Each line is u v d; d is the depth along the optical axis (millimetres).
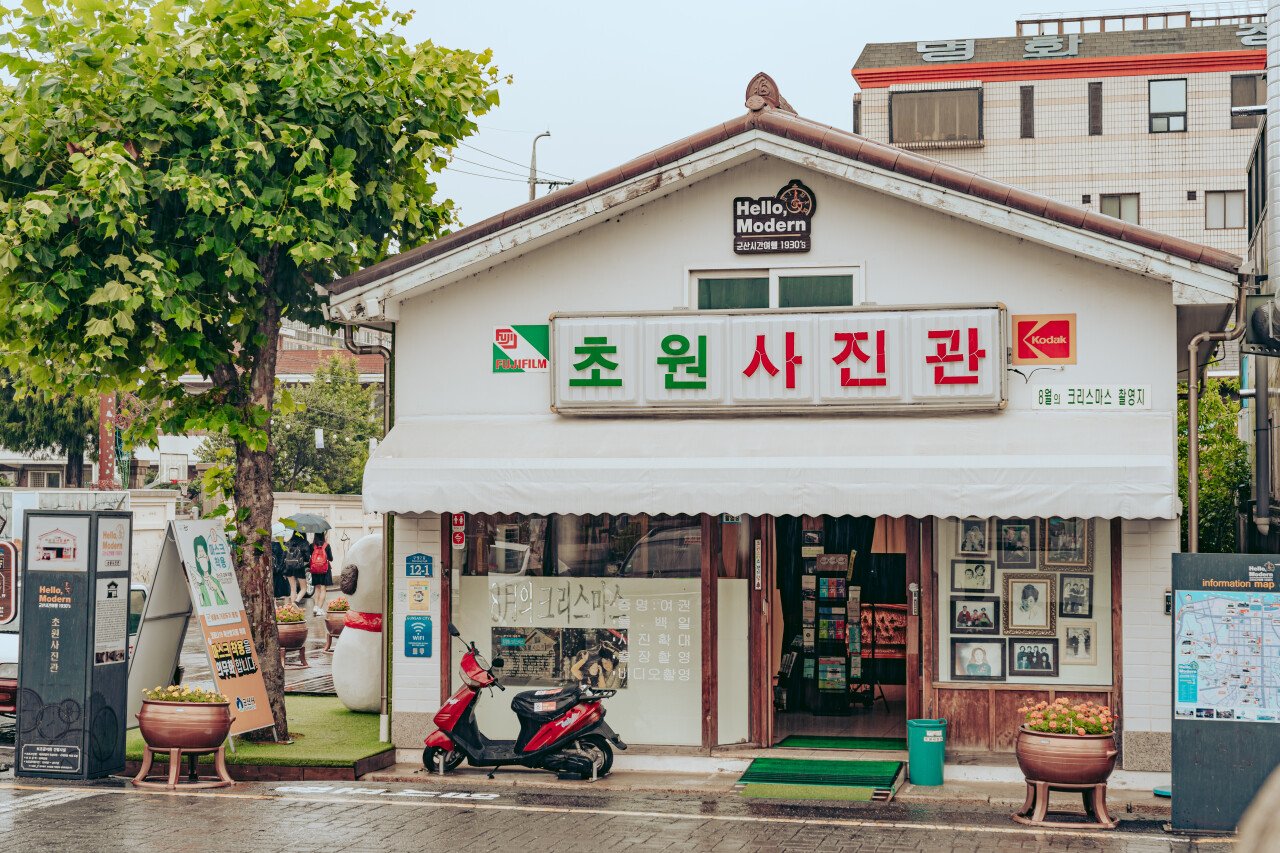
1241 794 9602
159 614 12750
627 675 12398
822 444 11492
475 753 11789
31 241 11672
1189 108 48594
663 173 11961
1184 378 17156
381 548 15180
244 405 13242
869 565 14406
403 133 13117
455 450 12117
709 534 12328
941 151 50031
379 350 13750
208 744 11352
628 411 12188
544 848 9062
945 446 11258
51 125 12164
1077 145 49281
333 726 14180
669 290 12406
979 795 10930
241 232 12523
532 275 12641
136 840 9211
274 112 12492
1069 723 10008
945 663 11828
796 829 9695
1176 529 11352
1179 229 48562
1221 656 9688
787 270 12211
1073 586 11664
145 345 12500
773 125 11711
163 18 12453
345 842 9211
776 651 13180
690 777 11805
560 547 12609
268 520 13398
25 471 54938
